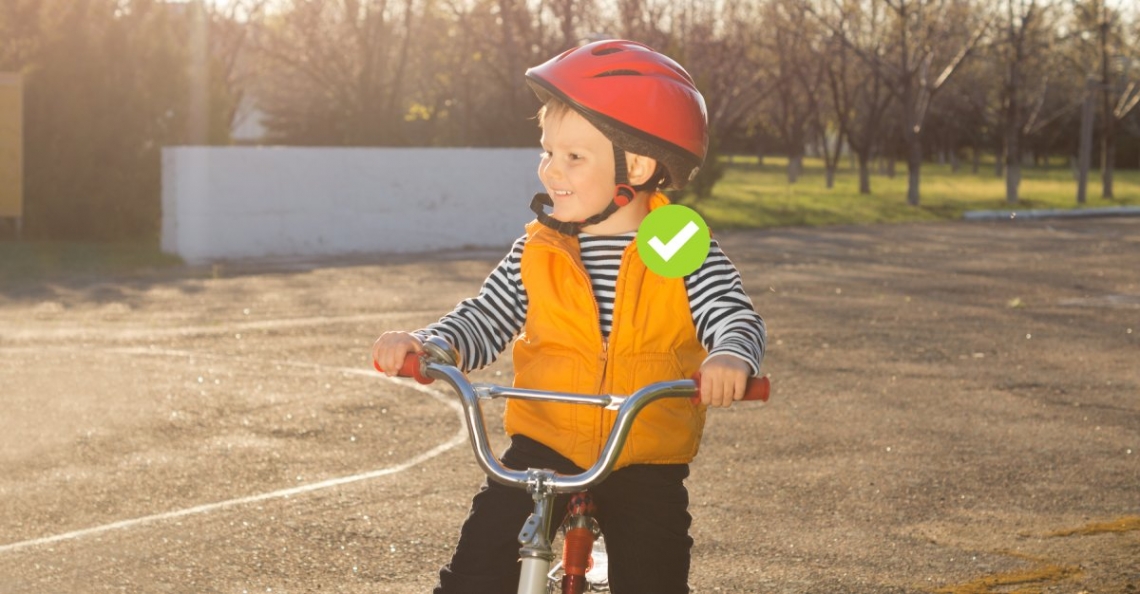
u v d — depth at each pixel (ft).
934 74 158.71
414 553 16.93
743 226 92.58
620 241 9.43
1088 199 142.61
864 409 26.96
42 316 41.22
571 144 9.25
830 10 146.10
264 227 68.44
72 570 16.20
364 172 71.56
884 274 57.26
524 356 9.64
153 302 45.55
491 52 140.97
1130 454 22.99
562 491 8.04
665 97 9.11
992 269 60.08
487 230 75.92
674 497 9.48
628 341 9.28
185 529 17.99
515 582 9.18
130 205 72.64
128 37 74.79
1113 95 153.58
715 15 162.61
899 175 228.43
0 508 19.07
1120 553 17.04
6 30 72.64
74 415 25.72
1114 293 49.98
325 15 149.59
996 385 29.94
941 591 15.46
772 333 38.27
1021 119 206.59
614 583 9.62
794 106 178.40
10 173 70.90
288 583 15.70
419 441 23.71
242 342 35.86
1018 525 18.42
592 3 130.62
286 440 23.73
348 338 36.78
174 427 24.71
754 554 16.88
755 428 24.93
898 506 19.38
